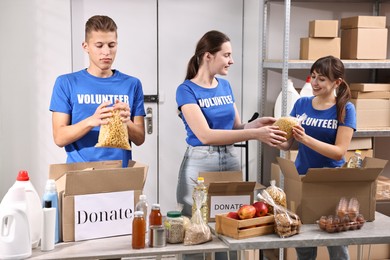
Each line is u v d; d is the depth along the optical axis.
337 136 2.81
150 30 4.30
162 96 4.36
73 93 2.56
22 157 4.11
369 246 3.68
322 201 2.32
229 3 4.42
